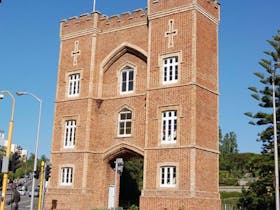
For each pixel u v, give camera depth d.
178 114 32.69
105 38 39.94
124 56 38.97
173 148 32.28
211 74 35.00
